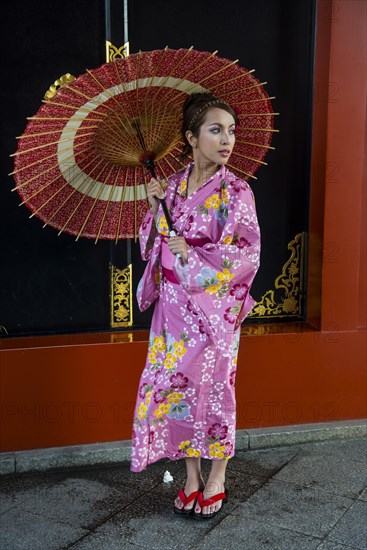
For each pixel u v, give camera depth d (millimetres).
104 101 2654
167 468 3572
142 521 3059
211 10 3703
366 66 3688
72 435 3658
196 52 2623
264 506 3178
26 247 3686
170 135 2902
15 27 3469
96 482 3420
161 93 2770
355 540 2906
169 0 3637
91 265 3787
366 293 3975
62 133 2680
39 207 2875
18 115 3557
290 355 3859
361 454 3730
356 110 3721
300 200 4000
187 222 2857
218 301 2840
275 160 3928
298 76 3877
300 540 2904
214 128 2758
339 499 3248
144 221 3062
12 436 3580
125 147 2846
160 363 3016
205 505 3057
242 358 3799
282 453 3742
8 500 3236
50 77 3557
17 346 3564
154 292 3086
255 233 2840
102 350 3617
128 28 3594
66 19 3525
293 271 4051
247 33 3770
